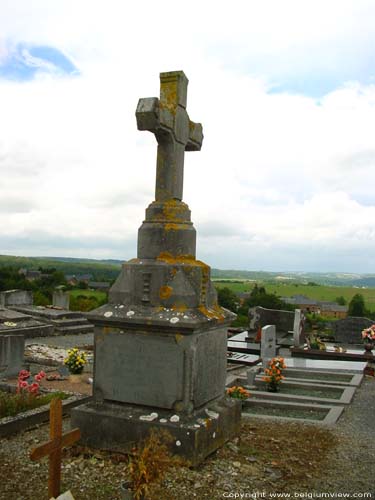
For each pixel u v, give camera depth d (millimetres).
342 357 17547
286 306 34250
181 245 6578
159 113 6344
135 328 6246
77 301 28031
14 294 24797
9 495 5090
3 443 6684
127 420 5961
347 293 84312
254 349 18688
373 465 6246
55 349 16656
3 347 12336
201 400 6285
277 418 8414
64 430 7289
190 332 5977
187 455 5668
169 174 6766
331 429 7902
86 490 5184
